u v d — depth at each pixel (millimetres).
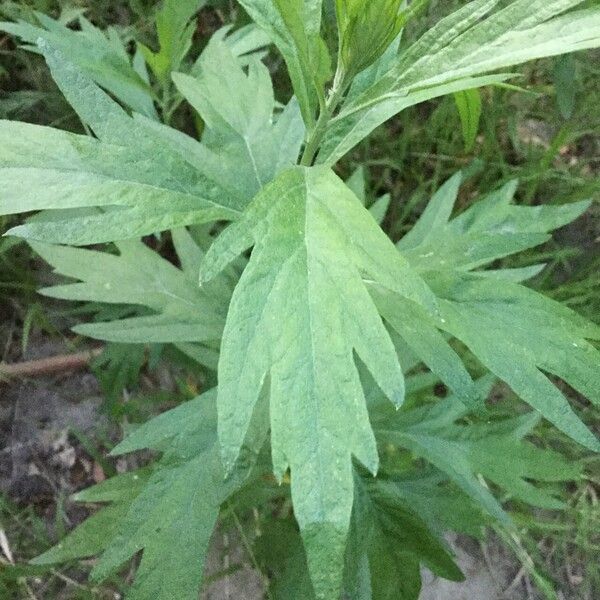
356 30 183
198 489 230
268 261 163
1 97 384
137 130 185
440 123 427
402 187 449
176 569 223
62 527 338
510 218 279
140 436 235
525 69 444
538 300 208
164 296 269
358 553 256
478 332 205
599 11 172
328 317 162
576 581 386
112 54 311
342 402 157
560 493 379
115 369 340
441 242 253
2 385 387
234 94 252
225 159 243
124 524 225
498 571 382
